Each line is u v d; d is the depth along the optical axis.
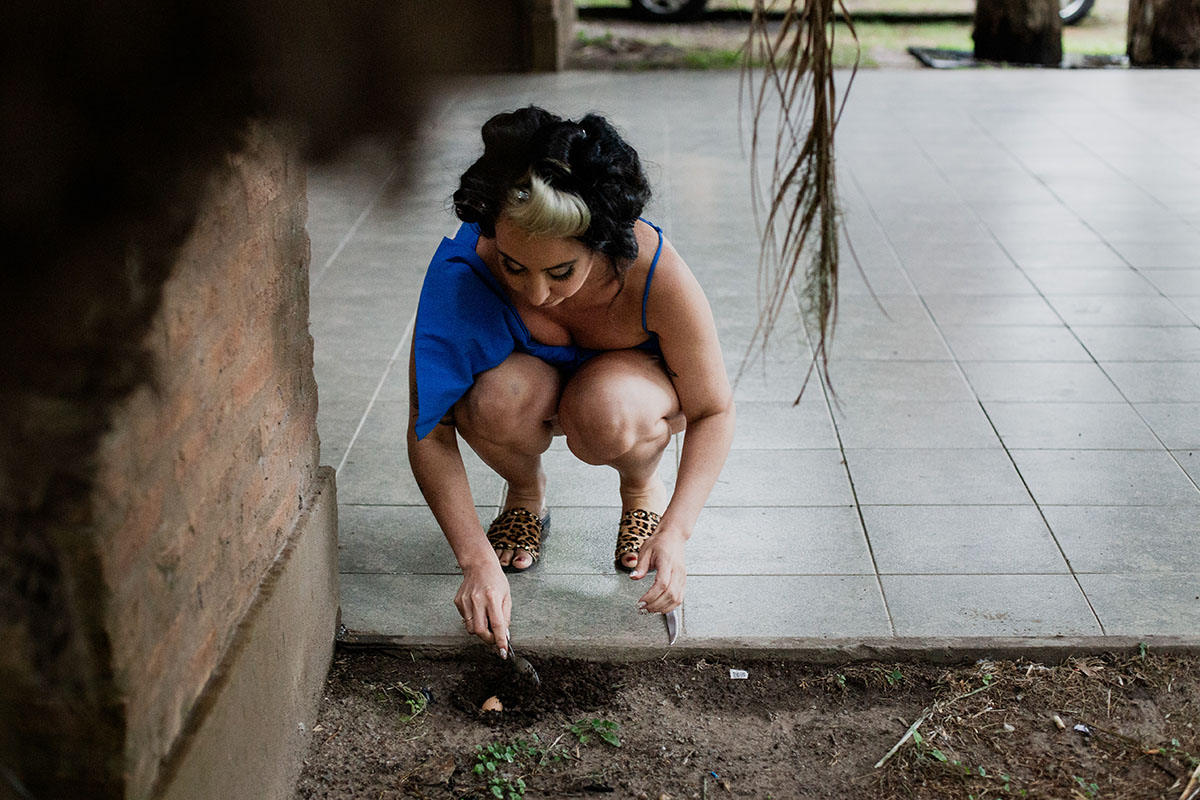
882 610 2.71
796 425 3.65
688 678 2.51
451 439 2.54
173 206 1.37
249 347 1.96
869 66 10.02
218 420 1.79
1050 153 7.09
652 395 2.56
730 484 3.30
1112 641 2.55
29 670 1.37
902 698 2.45
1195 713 2.37
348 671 2.53
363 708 2.43
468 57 0.55
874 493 3.24
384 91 0.56
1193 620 2.65
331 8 0.55
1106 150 7.14
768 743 2.33
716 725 2.38
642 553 2.35
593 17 12.78
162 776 1.58
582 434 2.57
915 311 4.61
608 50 10.77
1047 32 9.99
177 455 1.60
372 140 0.59
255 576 2.04
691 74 9.66
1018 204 6.06
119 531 1.39
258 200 1.96
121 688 1.42
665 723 2.38
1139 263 5.14
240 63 0.68
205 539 1.75
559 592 2.79
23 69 0.80
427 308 2.45
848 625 2.65
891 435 3.58
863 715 2.40
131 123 0.93
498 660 2.56
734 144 7.24
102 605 1.36
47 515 1.30
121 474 1.37
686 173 6.61
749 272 5.05
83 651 1.39
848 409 3.76
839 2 1.48
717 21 12.62
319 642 2.42
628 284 2.39
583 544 3.00
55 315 1.23
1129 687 2.45
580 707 2.43
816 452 3.48
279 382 2.16
